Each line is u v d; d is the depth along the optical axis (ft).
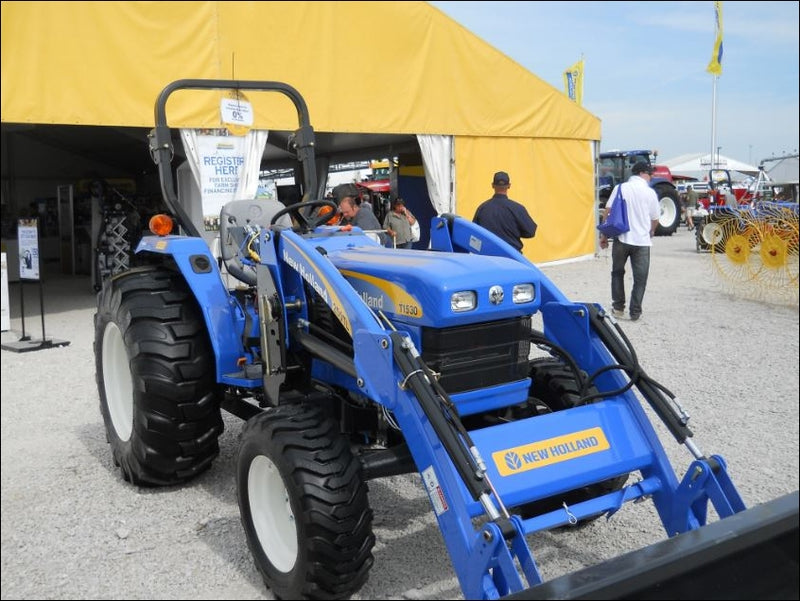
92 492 11.47
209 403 11.25
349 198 20.97
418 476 12.20
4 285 24.63
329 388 10.12
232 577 8.96
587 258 43.88
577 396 9.98
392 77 32.37
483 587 6.93
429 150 34.60
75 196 43.27
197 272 11.27
